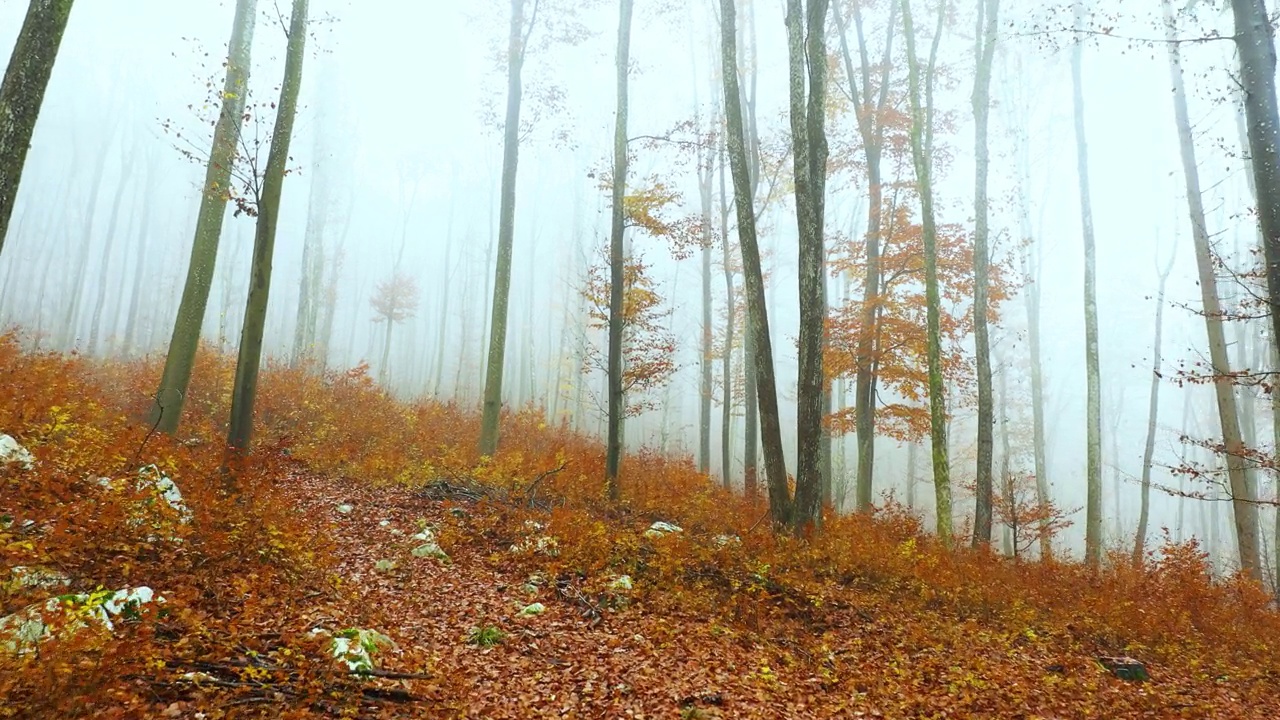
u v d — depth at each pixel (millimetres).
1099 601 10266
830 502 18406
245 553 7172
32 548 5379
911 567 10727
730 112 12688
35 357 13414
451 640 6844
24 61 5719
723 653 7328
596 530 10000
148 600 5344
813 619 8641
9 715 3789
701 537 11250
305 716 4750
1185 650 9273
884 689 6883
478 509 11609
